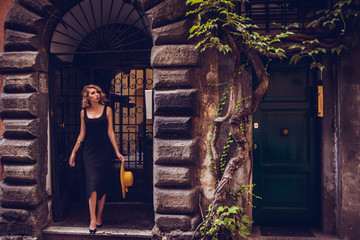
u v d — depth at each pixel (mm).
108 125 3949
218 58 3740
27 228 3893
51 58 4195
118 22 5738
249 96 3842
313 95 4008
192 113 3592
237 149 3434
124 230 3885
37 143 3955
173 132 3596
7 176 3904
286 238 3766
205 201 3711
